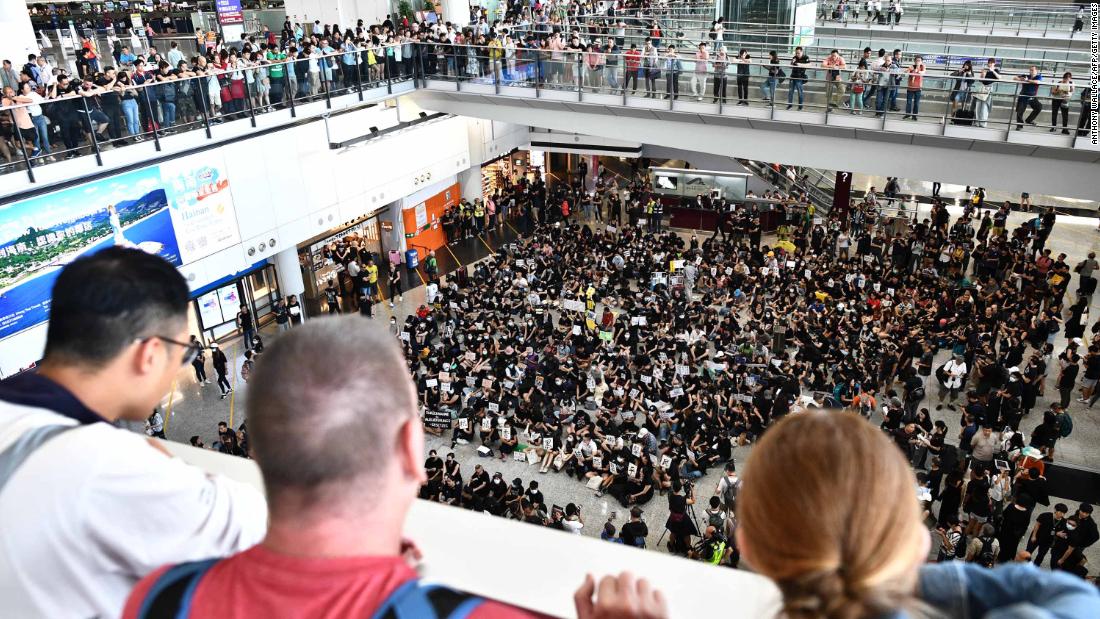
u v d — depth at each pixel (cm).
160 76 1691
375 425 95
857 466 77
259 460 95
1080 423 1617
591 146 3036
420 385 1769
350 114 2214
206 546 135
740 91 1794
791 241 2580
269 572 92
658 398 1568
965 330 1745
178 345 152
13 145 1415
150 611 94
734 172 2845
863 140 1731
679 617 132
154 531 129
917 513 78
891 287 2073
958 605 93
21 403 137
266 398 94
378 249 2748
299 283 2259
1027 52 2283
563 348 1802
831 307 1945
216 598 93
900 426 1486
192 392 1967
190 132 1727
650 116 1959
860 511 74
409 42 2189
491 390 1675
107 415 147
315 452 91
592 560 146
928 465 1513
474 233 3000
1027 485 1216
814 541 74
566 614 133
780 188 2880
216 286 2117
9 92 1409
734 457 1541
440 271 2730
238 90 1814
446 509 162
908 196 3034
